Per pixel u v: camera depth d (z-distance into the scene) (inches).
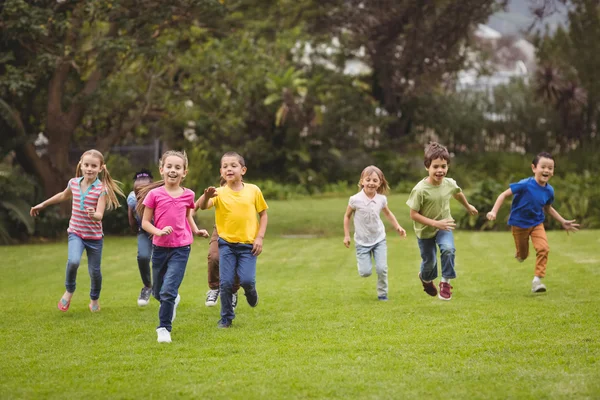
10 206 712.4
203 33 884.6
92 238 326.6
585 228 758.5
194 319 312.2
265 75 1185.4
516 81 1397.6
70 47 713.0
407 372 217.6
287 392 199.9
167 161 277.7
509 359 229.9
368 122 1339.8
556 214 370.3
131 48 740.0
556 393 194.1
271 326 292.7
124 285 432.8
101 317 321.7
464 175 1229.7
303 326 291.0
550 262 479.5
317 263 526.3
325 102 1320.1
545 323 282.7
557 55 1167.0
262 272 481.4
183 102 901.8
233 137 1273.4
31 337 279.6
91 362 238.1
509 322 286.4
